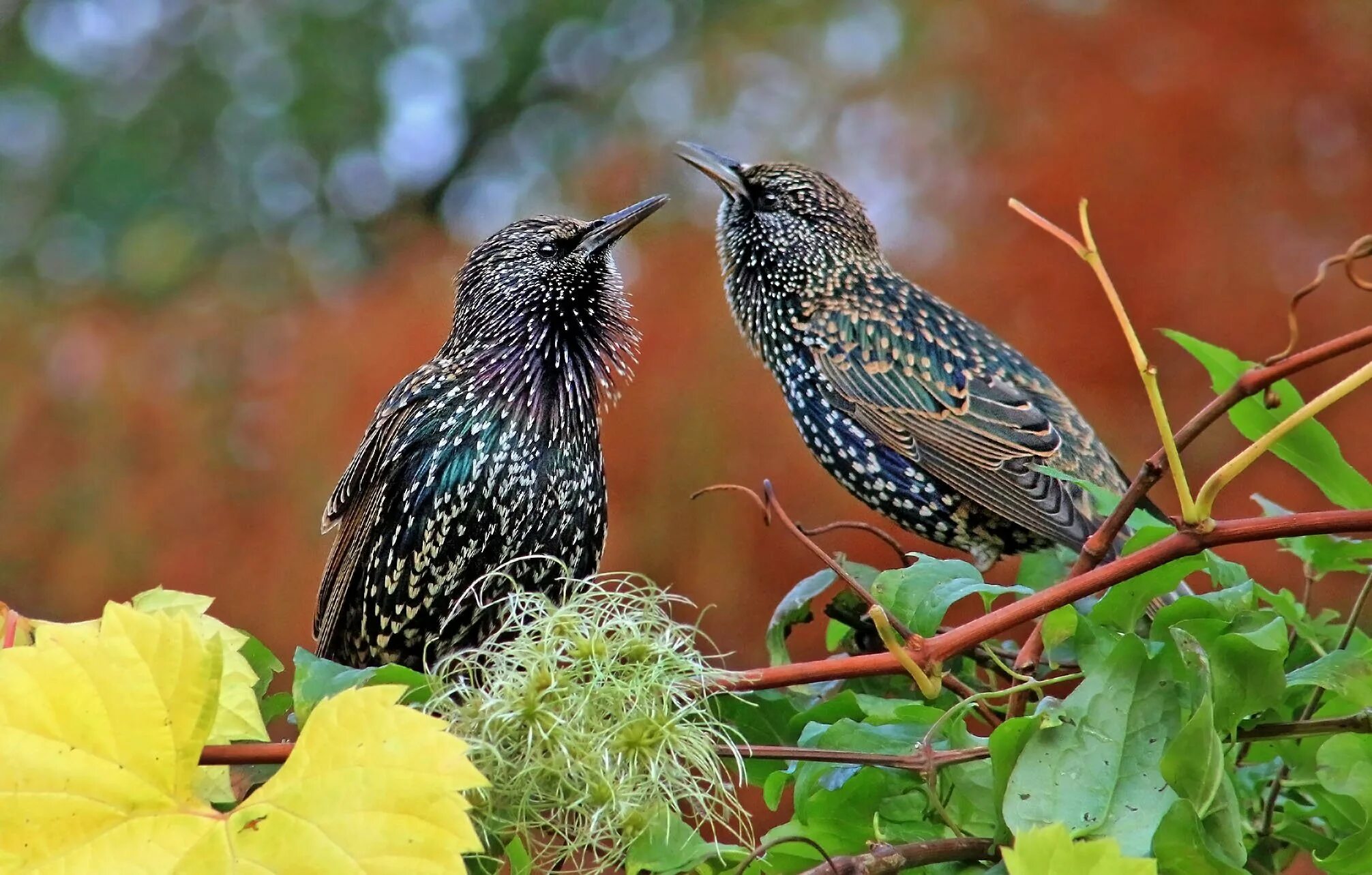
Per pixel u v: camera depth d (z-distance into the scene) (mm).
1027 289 11359
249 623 11805
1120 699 5043
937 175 12312
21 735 4410
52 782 4395
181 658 4508
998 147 12297
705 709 5070
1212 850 4746
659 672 4957
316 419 12133
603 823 4863
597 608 5055
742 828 5488
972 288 11461
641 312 11531
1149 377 4980
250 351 12953
